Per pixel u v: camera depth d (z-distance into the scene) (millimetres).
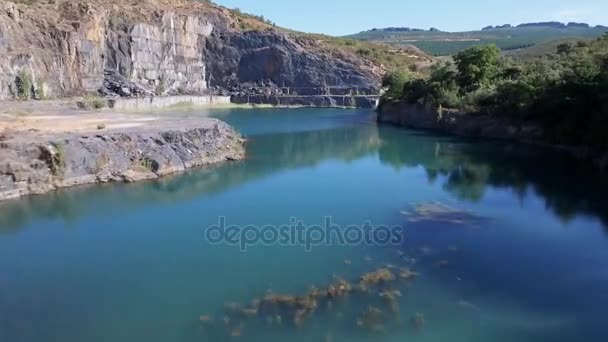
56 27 99000
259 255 25750
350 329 18766
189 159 46094
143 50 120188
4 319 19828
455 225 29859
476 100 71812
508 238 27672
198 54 138375
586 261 24578
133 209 33562
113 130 45594
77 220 31359
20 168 35969
